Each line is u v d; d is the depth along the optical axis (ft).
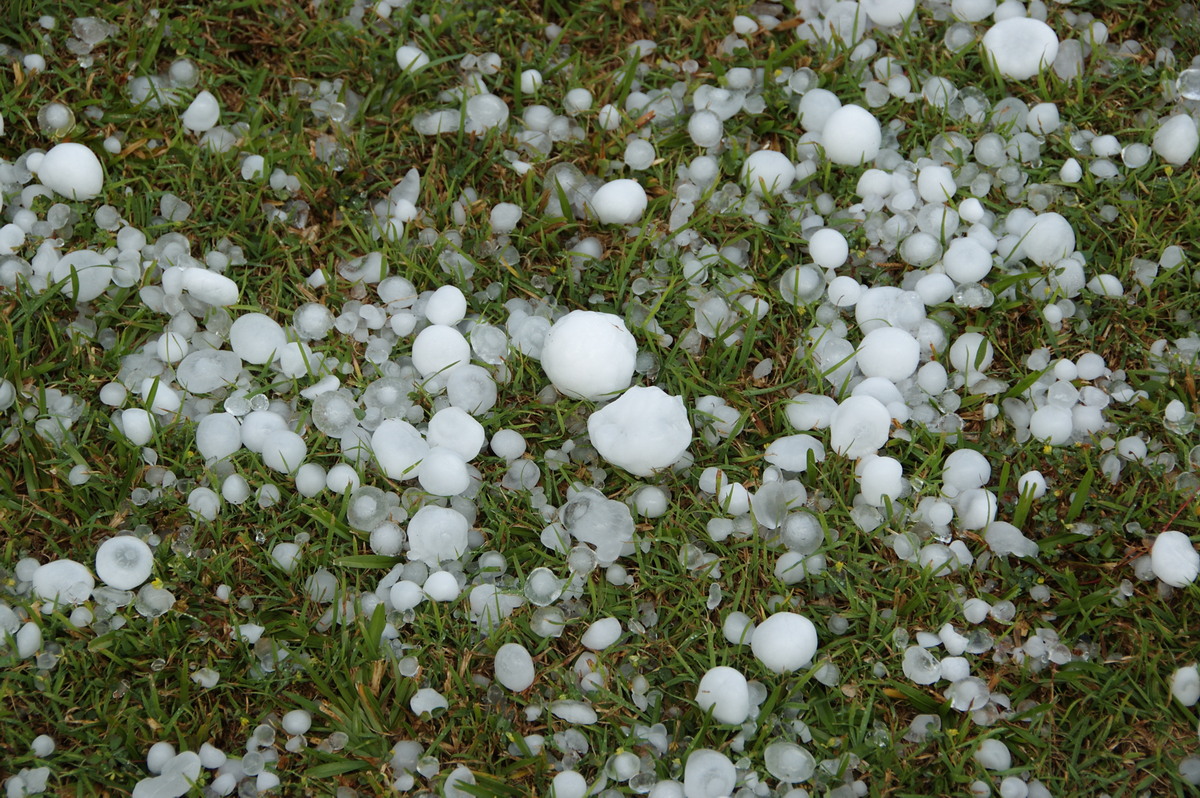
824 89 3.91
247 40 3.94
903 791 3.48
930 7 3.99
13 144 3.82
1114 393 3.69
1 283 3.70
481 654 3.54
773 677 3.52
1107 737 3.52
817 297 3.74
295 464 3.61
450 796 3.46
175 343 3.67
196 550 3.58
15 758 3.45
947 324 3.74
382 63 3.94
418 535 3.54
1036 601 3.59
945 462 3.64
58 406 3.64
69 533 3.58
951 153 3.84
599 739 3.51
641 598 3.59
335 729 3.51
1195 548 3.59
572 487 3.62
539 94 3.92
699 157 3.84
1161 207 3.82
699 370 3.72
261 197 3.82
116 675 3.51
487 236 3.80
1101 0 3.97
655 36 4.00
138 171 3.83
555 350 3.61
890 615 3.57
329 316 3.70
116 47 3.90
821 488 3.63
